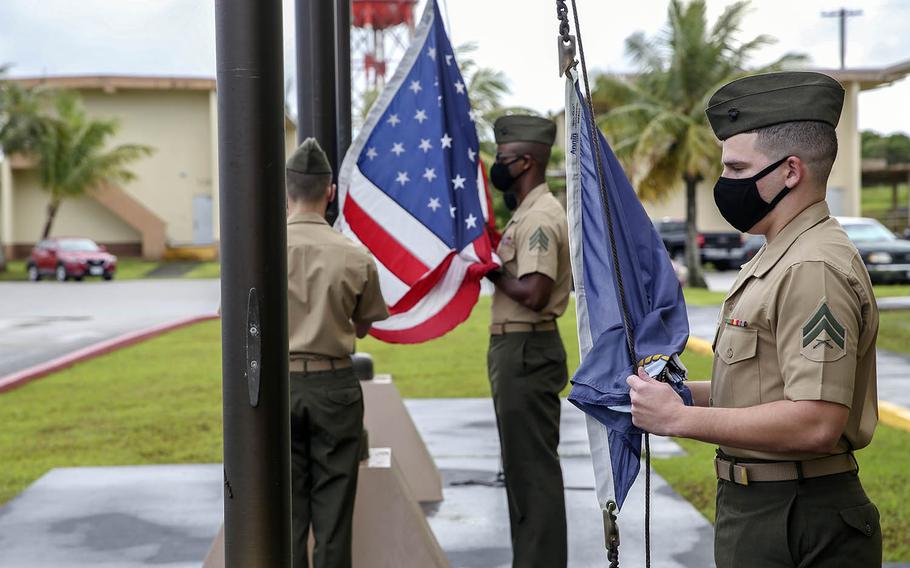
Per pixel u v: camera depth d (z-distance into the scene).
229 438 1.94
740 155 2.01
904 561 4.05
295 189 3.47
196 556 4.39
